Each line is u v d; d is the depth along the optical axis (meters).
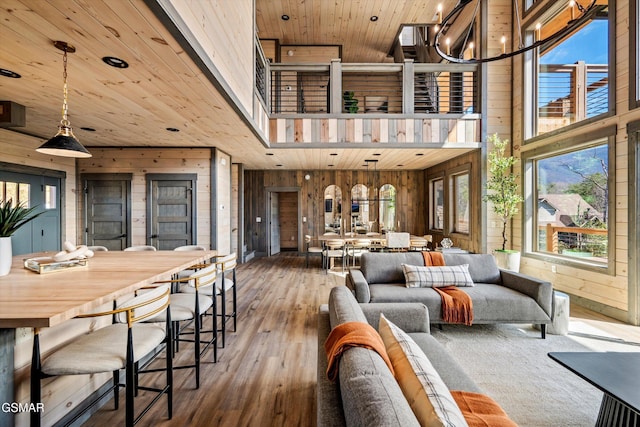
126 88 2.64
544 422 1.78
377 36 7.14
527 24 4.96
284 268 6.59
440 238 7.21
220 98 2.88
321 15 6.33
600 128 3.73
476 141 5.29
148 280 1.80
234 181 7.15
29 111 3.33
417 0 5.89
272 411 1.92
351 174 8.44
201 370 2.40
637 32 3.34
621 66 3.51
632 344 2.79
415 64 5.20
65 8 1.55
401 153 5.75
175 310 2.19
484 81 5.30
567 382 2.18
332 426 0.90
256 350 2.74
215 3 2.44
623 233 3.46
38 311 1.21
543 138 4.64
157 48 1.97
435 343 1.86
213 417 1.86
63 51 2.02
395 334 1.36
